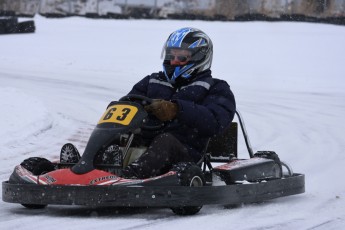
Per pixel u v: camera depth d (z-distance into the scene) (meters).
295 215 13.26
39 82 46.81
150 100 14.05
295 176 15.52
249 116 33.16
